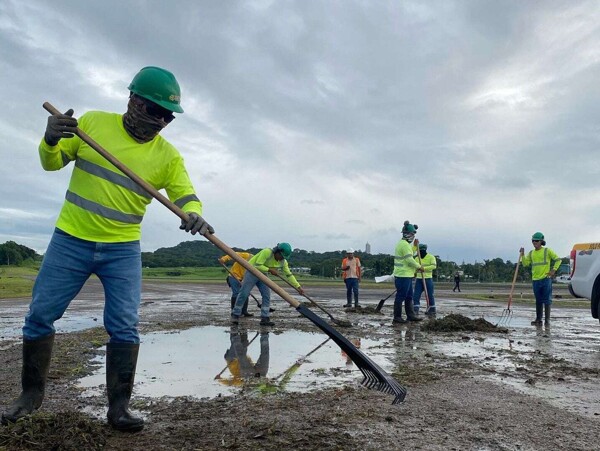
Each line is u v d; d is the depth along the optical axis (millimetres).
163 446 3125
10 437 3020
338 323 9703
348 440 3248
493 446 3186
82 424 3184
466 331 9211
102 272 3496
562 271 14078
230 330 8977
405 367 5699
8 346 6984
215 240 3590
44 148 3283
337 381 4953
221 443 3180
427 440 3275
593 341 8109
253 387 4695
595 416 3842
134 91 3406
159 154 3621
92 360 5965
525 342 7926
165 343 7387
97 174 3412
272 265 9820
